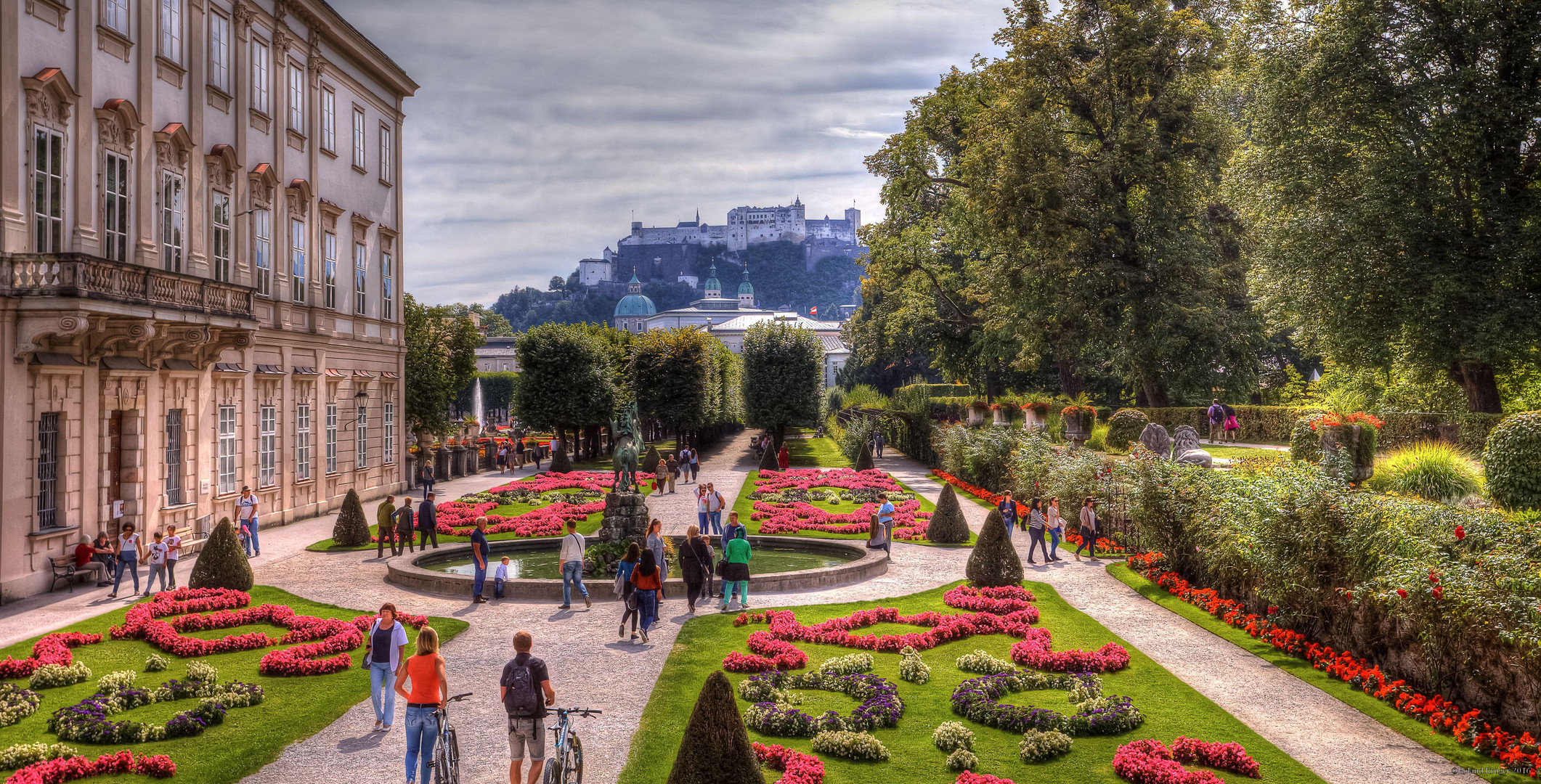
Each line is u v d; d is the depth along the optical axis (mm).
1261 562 17141
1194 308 43719
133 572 20859
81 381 21891
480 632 17750
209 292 24406
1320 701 13500
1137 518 23953
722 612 19156
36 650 15500
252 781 10703
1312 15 35188
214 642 16281
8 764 10844
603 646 16656
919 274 64312
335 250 36594
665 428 95062
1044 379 68875
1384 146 33500
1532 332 29938
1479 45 31344
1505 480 18562
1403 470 22453
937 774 10875
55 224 21000
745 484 45938
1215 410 47312
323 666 15109
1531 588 11680
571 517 34062
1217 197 48562
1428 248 31578
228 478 28766
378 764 11258
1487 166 31406
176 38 25812
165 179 25062
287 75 32500
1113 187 44938
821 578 21938
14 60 19719
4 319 19406
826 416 103562
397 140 43469
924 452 58750
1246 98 50031
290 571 24062
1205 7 45719
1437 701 12539
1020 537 29844
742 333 182625
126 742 11867
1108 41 44656
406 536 26438
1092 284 44125
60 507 21516
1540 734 11023
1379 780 10555
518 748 9773
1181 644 16797
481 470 56469
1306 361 63938
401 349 43406
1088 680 14266
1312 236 33594
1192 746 11172
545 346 57781
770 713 12531
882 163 59969
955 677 14859
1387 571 14023
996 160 46875
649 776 10734
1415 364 34094
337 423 36750
